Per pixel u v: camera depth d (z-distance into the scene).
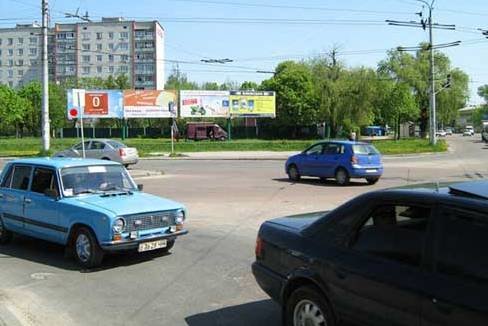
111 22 139.50
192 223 12.76
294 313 5.21
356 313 4.57
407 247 4.33
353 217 4.87
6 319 6.20
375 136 108.44
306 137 83.75
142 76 140.62
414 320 4.09
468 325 3.70
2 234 10.35
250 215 13.90
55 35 139.38
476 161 37.34
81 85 112.31
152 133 83.75
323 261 4.90
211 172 27.75
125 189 9.74
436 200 4.27
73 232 8.88
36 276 8.23
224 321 6.22
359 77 73.94
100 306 6.82
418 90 85.06
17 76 143.88
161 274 8.27
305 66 84.94
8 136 102.31
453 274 3.95
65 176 9.34
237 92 68.88
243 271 8.41
